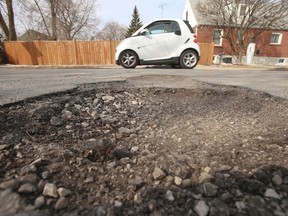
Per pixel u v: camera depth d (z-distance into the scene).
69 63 13.85
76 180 1.23
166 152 1.62
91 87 3.55
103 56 13.71
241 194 1.12
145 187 1.19
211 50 13.64
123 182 1.23
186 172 1.31
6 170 1.30
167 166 1.38
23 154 1.48
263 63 21.55
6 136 1.72
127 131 2.12
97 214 1.00
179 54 7.38
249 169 1.33
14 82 3.99
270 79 4.75
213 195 1.12
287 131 1.88
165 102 3.10
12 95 2.82
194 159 1.46
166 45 7.32
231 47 20.09
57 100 2.76
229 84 3.89
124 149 1.68
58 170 1.30
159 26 7.35
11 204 1.03
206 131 2.04
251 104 2.81
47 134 1.89
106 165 1.40
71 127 2.10
